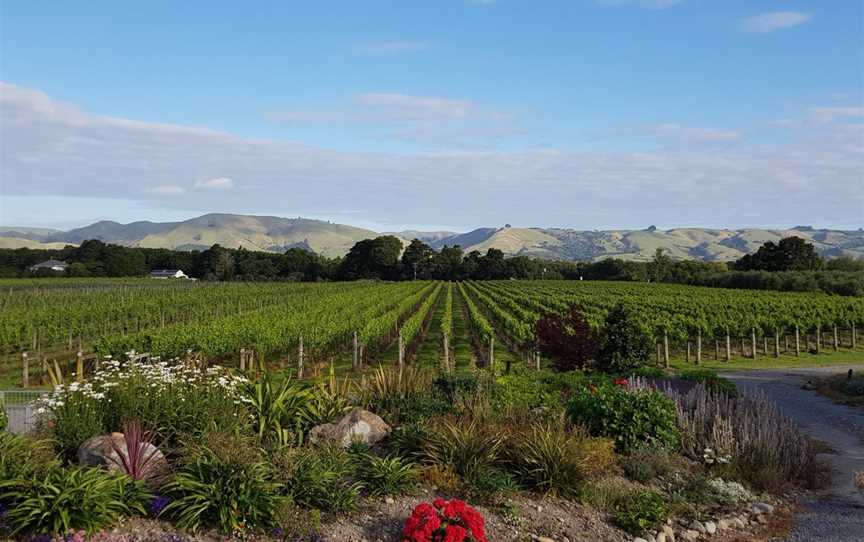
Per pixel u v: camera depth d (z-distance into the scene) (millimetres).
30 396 11508
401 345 23422
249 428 8852
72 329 32812
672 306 44875
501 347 33875
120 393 8516
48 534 5863
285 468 7426
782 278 78312
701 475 10125
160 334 25766
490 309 48938
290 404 10023
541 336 19609
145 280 98875
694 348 37281
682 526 8375
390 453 9062
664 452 10422
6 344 29141
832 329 40000
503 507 7945
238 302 52781
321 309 41531
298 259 131500
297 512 6867
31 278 98125
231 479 6750
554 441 9086
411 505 7691
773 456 11336
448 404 11477
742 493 9750
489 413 10477
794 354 36219
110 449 7414
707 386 16203
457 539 6328
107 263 112188
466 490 8266
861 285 66312
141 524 6371
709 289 78500
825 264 98938
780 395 21484
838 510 9609
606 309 42875
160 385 8758
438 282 120062
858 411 18609
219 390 9266
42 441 7398
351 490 7430
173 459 7953
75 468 6668
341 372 24938
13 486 6211
